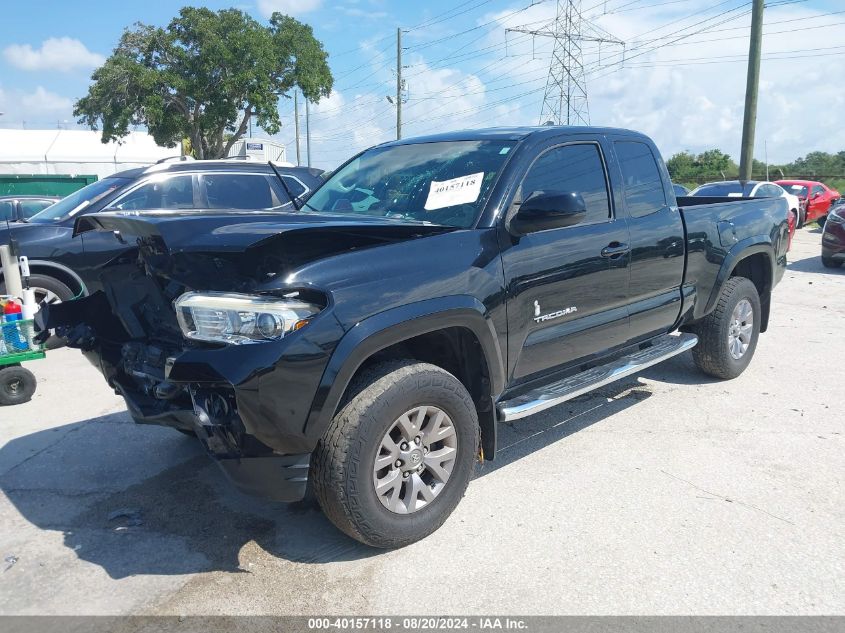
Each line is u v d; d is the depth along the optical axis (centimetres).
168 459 435
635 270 433
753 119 2183
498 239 350
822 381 569
